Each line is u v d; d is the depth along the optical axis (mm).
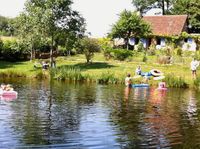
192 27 105188
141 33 81438
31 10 59656
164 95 40062
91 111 29750
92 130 23578
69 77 51750
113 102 34406
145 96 38906
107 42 87875
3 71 55188
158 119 27531
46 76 53875
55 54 76438
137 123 25984
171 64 62406
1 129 23141
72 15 61281
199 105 34156
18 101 33469
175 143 21344
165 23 93188
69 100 34781
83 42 70125
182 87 47625
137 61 67375
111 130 23766
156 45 88000
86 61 68062
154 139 22016
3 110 29172
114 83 49781
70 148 19891
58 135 22188
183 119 27766
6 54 71750
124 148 20188
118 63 64250
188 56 72812
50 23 59094
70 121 25938
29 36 60281
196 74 51312
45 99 34938
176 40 88750
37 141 20875
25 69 59156
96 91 41531
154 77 49969
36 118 26562
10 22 65188
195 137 22656
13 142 20562
